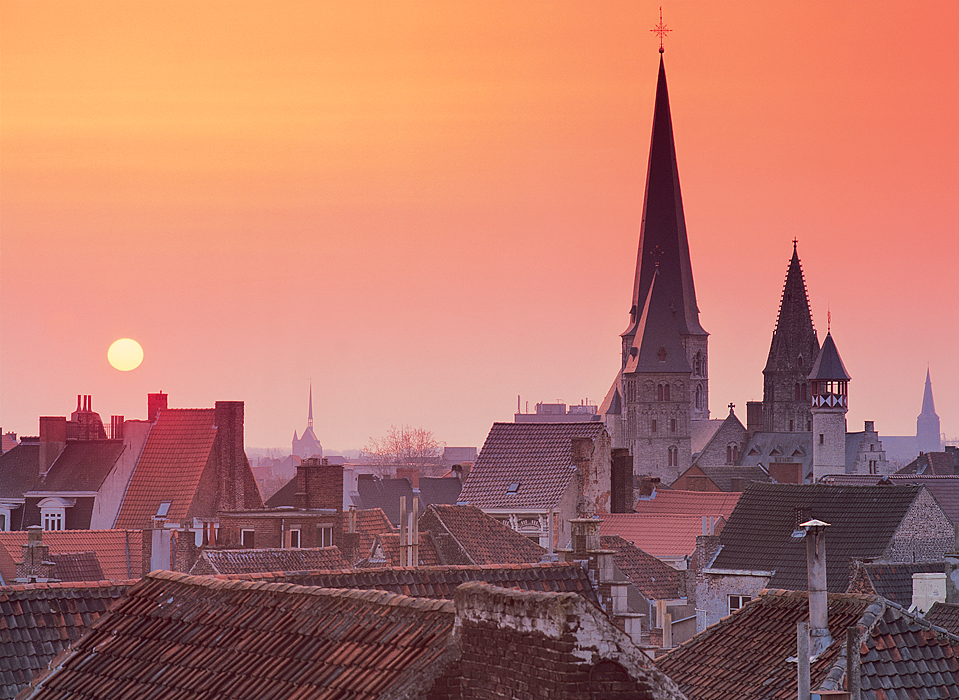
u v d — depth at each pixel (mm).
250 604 27484
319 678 23125
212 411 127562
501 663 20375
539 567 36281
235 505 124500
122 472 127250
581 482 119312
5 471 133875
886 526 86000
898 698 31922
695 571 90812
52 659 32250
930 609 46406
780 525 90250
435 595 33688
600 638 19344
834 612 35188
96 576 87438
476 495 120812
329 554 74625
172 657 26922
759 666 34344
